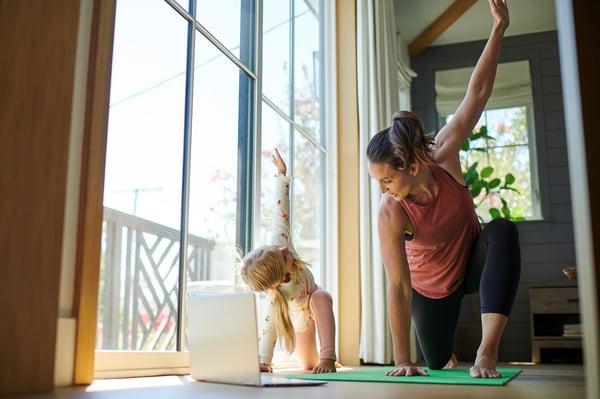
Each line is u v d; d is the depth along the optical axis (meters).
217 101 2.37
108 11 1.67
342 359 3.40
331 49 3.78
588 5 0.83
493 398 1.26
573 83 0.83
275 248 2.21
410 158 2.02
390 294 2.14
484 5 4.94
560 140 5.13
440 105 5.50
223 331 1.62
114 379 1.66
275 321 2.22
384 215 2.18
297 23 3.33
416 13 5.00
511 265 2.01
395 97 3.99
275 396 1.26
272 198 2.84
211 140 2.31
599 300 0.76
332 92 3.73
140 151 1.89
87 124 1.58
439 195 2.18
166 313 1.98
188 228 2.12
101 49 1.64
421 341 2.62
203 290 2.19
